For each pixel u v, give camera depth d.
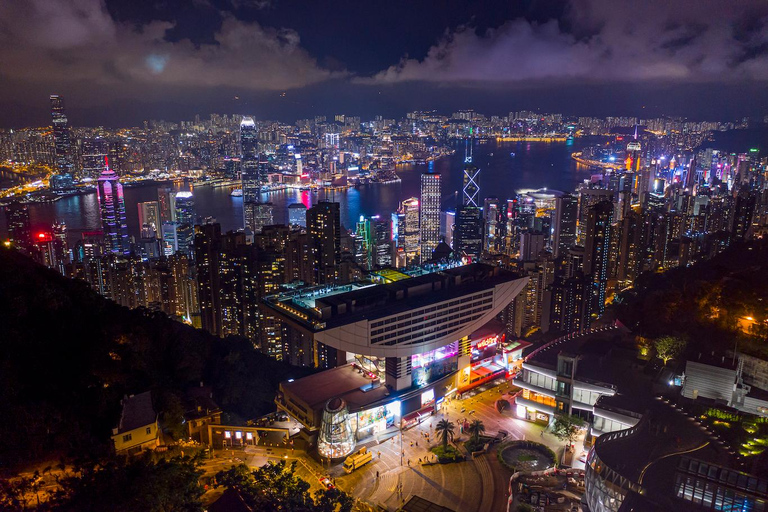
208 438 136.25
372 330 138.50
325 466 129.88
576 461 127.75
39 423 102.88
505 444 135.62
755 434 111.75
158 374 144.75
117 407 123.88
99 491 93.75
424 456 134.00
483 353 175.12
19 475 99.69
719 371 125.38
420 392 148.62
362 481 125.44
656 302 175.00
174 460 110.94
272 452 134.62
